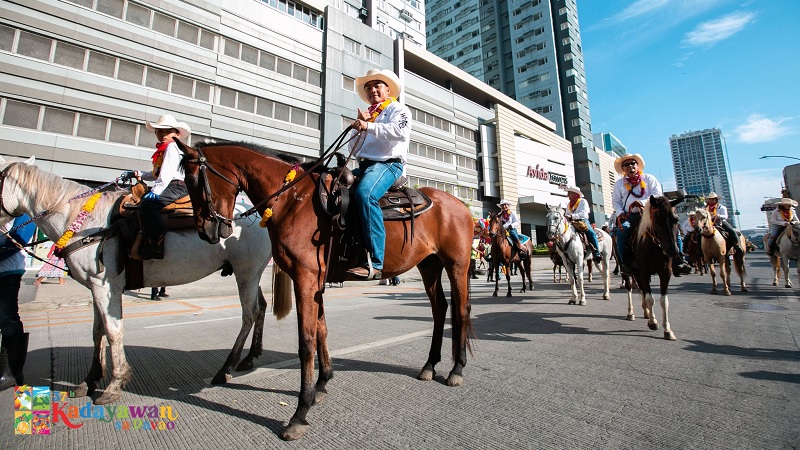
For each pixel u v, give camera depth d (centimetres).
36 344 522
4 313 345
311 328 278
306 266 286
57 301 926
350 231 311
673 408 281
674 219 488
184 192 376
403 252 335
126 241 331
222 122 2106
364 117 317
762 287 1007
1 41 1522
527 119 4397
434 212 366
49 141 1595
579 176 5053
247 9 2248
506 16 5744
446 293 1098
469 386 338
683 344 462
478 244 1927
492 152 3928
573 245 814
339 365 405
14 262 350
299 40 2478
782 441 230
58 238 336
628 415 271
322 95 2562
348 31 2748
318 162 316
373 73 355
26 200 330
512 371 374
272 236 302
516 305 829
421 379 356
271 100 2320
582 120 5181
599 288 1181
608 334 525
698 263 1388
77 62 1681
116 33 1777
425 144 3388
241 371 395
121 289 336
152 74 1886
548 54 5250
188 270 369
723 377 342
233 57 2172
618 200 655
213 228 293
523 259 1139
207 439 253
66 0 1658
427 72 3619
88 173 1675
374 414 284
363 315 737
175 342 531
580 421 263
